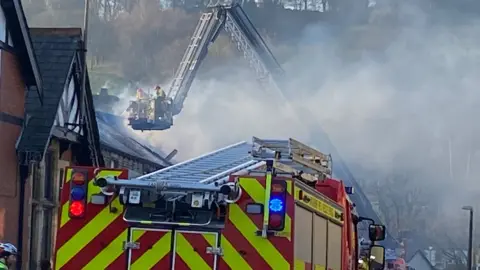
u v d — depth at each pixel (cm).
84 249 1424
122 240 1415
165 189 1400
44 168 3356
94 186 1435
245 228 1392
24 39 3117
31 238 3278
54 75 3381
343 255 1759
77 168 1443
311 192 1488
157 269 1400
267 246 1386
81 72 3528
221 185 1390
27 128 3200
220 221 1399
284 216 1363
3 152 3056
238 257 1390
